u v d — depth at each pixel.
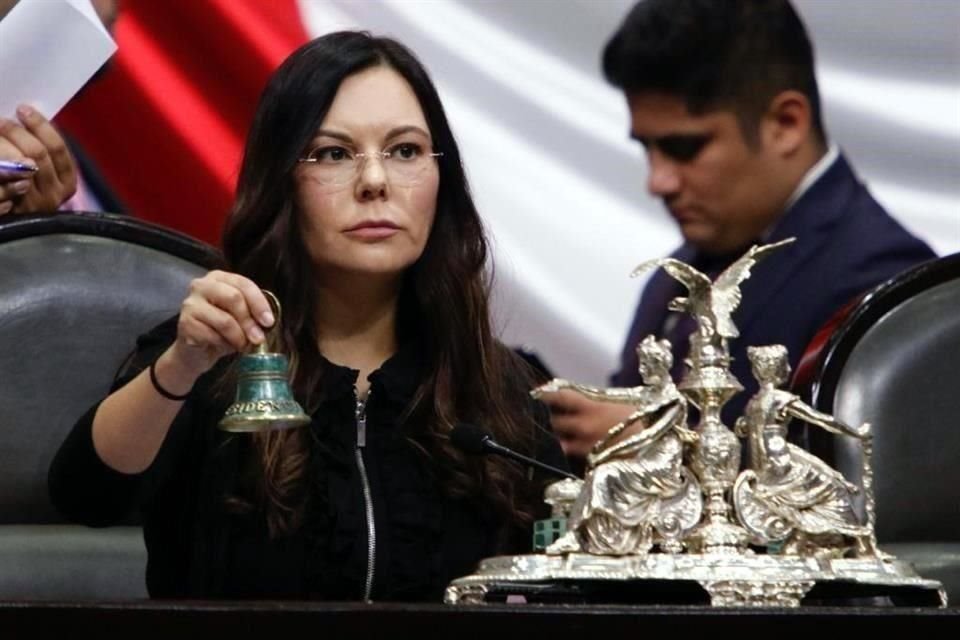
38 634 5.61
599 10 11.86
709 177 11.79
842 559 7.02
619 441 7.39
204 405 8.73
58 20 9.75
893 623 5.73
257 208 8.61
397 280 8.92
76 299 9.57
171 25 11.75
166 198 11.72
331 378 8.60
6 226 9.61
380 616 5.65
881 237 11.78
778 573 6.77
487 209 11.80
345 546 8.35
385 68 8.65
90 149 11.65
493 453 7.95
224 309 7.44
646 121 11.83
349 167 8.52
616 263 11.80
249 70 11.79
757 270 11.70
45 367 9.48
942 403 9.73
